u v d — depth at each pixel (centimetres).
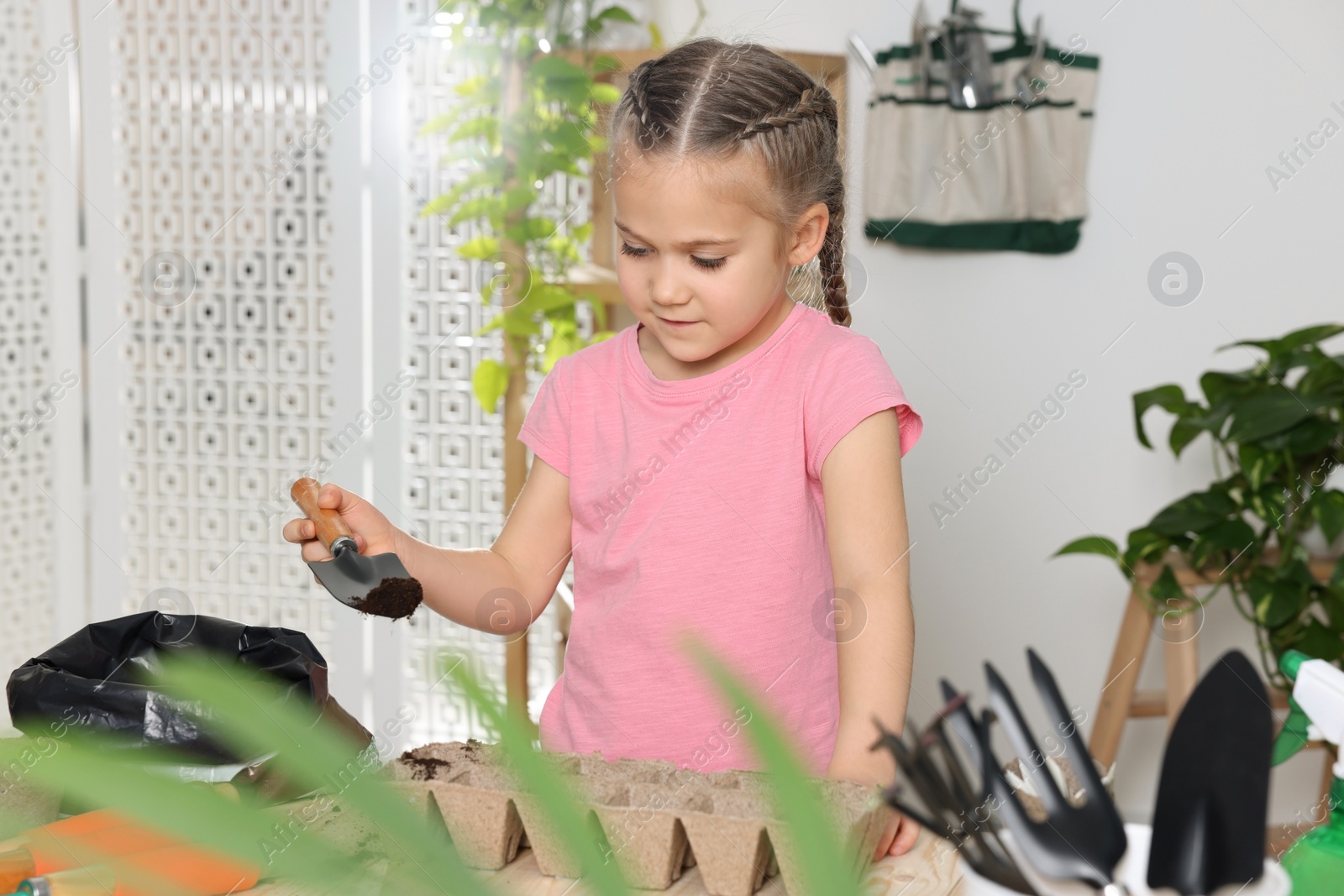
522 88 196
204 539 221
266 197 211
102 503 221
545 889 52
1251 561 190
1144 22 208
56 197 214
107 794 23
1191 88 209
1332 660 191
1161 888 37
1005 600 223
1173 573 192
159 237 215
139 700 66
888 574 89
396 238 208
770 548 97
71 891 46
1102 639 222
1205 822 36
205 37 209
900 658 86
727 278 87
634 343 107
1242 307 213
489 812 54
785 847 51
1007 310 217
